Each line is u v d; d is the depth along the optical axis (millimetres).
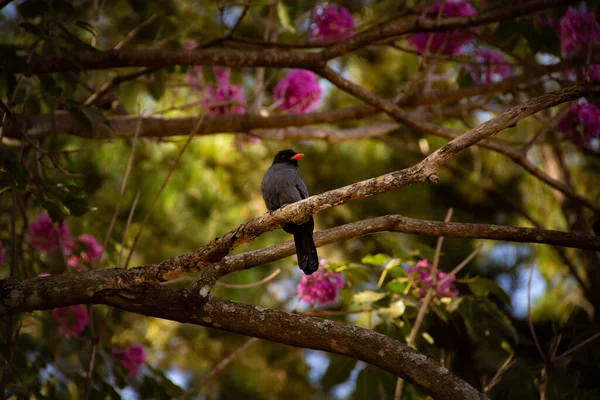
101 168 15312
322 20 11844
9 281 6797
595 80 10781
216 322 6859
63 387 9609
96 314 10352
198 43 11688
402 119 10445
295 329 6707
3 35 13602
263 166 17078
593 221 10727
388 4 14523
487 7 10320
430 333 12422
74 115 8914
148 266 6891
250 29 16562
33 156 10625
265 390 16594
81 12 12523
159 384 9086
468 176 17906
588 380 8930
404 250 9352
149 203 15344
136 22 12117
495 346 9125
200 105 11859
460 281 9117
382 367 6477
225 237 6621
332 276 9562
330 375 8891
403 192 17938
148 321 16109
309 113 11695
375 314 9273
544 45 10523
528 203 18016
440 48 11312
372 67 18016
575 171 17375
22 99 9508
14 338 8750
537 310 16453
